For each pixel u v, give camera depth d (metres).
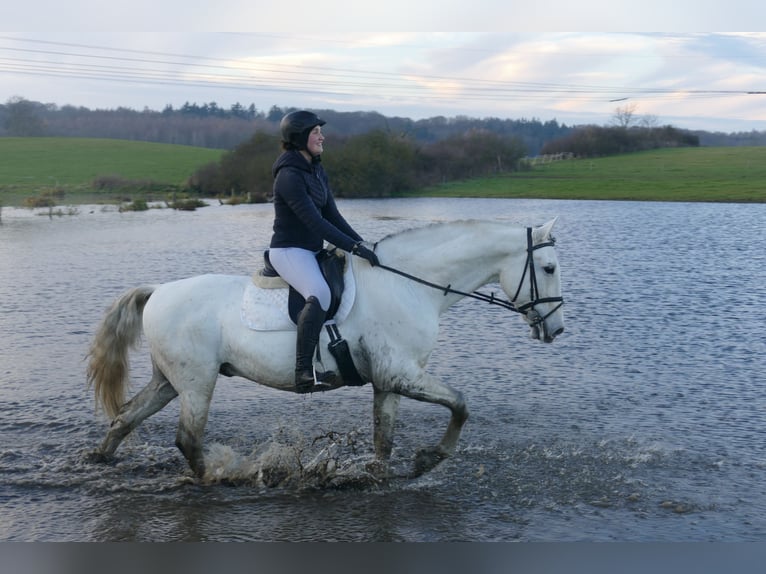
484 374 9.28
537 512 5.68
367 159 48.69
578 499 5.88
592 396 8.36
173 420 7.81
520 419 7.62
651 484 6.11
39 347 10.66
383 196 49.31
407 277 5.96
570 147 77.19
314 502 5.88
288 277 5.77
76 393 8.58
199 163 64.06
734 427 7.35
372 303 5.86
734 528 5.41
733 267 18.34
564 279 16.55
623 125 84.25
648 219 31.70
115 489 6.07
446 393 5.86
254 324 5.87
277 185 5.68
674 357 10.02
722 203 40.34
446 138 61.31
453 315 12.98
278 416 7.88
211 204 44.56
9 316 12.81
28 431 7.37
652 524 5.48
